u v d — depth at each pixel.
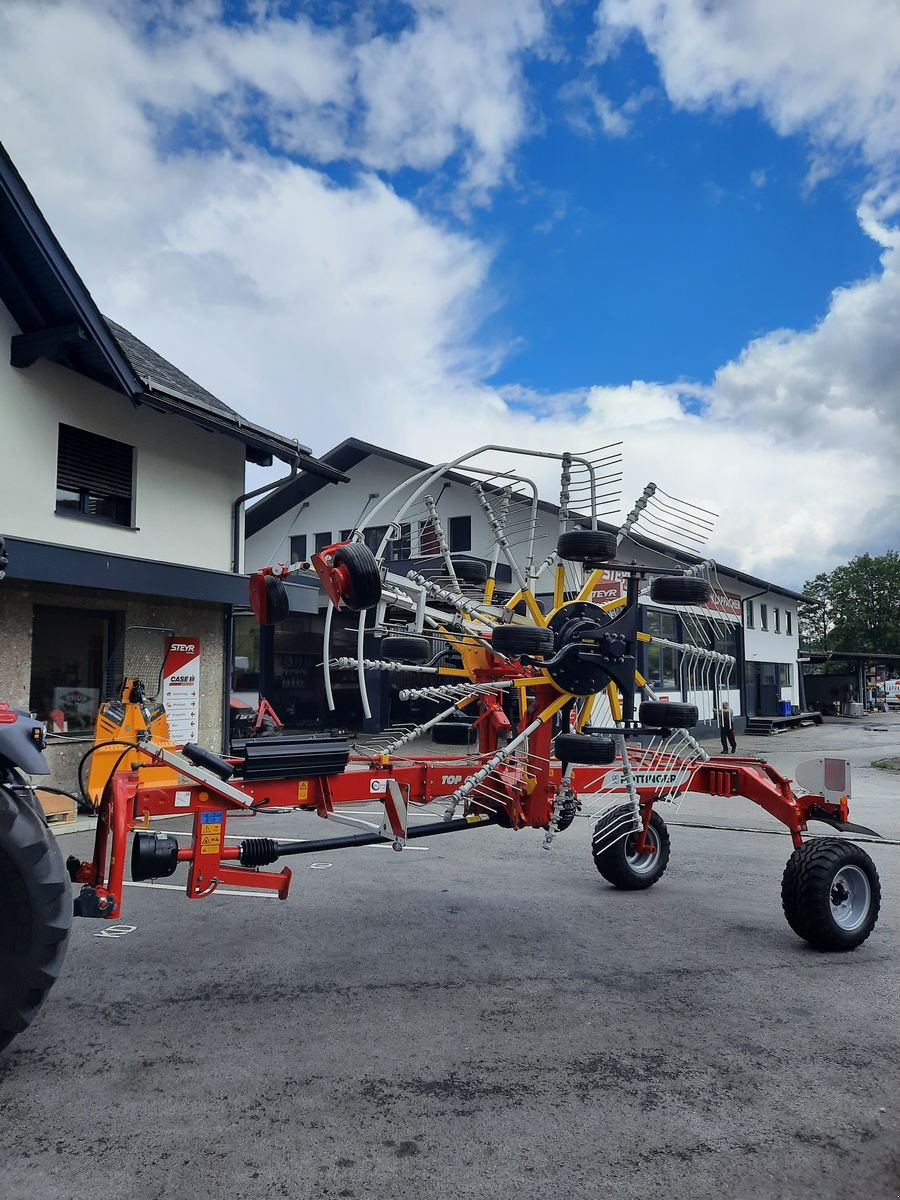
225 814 4.25
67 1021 3.77
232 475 11.91
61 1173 2.61
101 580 9.20
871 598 64.50
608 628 5.23
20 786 3.27
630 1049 3.53
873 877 5.06
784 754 19.78
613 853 6.19
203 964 4.53
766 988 4.27
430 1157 2.72
